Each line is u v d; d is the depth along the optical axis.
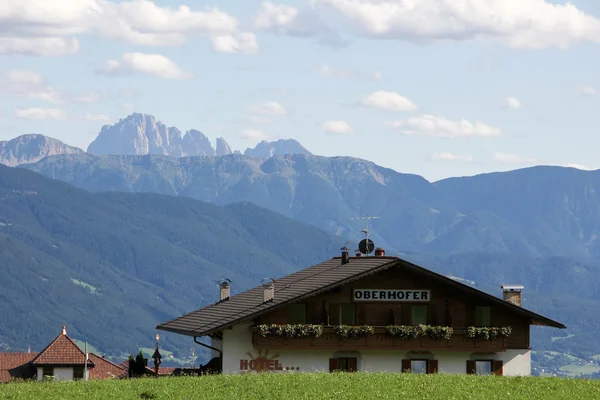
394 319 67.19
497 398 51.22
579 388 54.91
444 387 53.50
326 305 66.31
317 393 50.97
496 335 67.31
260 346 64.75
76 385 53.47
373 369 66.56
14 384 54.47
